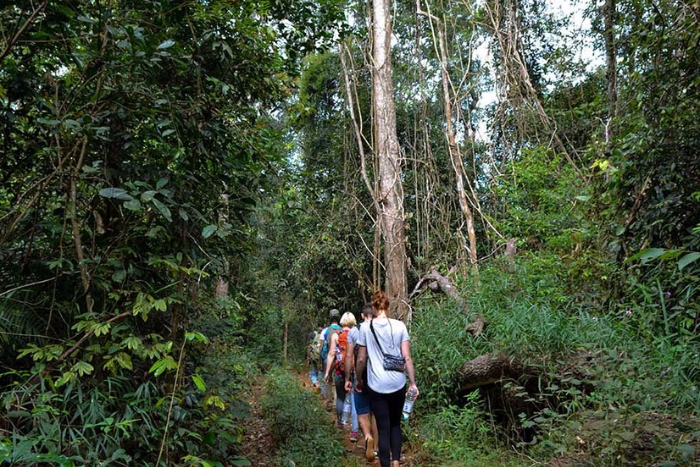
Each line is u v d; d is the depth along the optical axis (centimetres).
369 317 525
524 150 920
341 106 1485
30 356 307
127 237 309
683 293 421
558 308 543
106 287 296
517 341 467
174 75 339
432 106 1407
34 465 233
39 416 250
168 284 336
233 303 443
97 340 295
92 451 245
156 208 289
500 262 732
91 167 299
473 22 988
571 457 316
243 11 371
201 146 327
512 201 891
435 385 539
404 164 1257
